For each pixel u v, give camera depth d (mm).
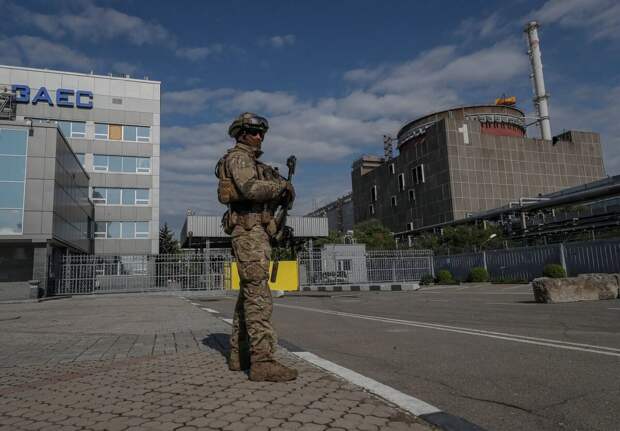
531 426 2504
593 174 55781
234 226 3193
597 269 21094
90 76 39281
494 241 32438
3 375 3629
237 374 3326
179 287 24156
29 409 2578
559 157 54406
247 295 3152
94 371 3643
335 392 2814
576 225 31172
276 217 3303
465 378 3582
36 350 4973
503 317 8289
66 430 2197
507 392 3170
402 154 59500
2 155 21641
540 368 3885
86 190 34781
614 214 28422
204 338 5480
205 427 2195
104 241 38312
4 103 34750
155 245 39375
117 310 11812
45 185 21953
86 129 38750
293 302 14898
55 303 16875
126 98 40094
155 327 7125
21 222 21438
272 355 3156
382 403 2615
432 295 17328
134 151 39844
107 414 2438
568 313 8586
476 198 50000
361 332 6520
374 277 29141
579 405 2857
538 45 62625
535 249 24547
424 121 61031
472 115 59281
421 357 4480
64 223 24891
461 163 50344
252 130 3291
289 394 2766
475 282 27250
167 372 3457
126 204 39250
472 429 2244
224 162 3238
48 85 38031
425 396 3086
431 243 38156
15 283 20516
